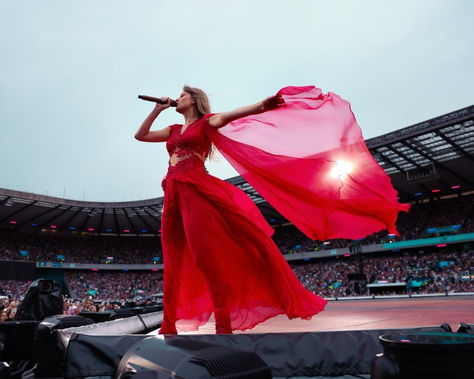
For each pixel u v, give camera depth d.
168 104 2.81
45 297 4.67
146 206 45.34
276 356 2.03
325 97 2.95
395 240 38.69
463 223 36.03
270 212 46.31
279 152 2.86
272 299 2.59
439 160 31.95
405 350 1.15
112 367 1.87
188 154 2.59
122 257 53.56
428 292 31.52
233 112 2.47
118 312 6.06
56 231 53.22
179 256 2.65
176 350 1.09
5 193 39.62
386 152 30.36
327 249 42.44
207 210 2.44
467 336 1.27
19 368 3.03
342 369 2.05
